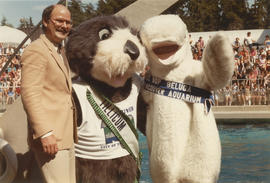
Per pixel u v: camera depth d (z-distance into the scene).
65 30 3.21
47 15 3.18
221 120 11.58
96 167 3.25
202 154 3.27
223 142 8.16
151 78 3.50
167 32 3.23
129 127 3.37
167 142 3.32
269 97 13.53
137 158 3.46
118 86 3.26
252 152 6.97
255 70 14.04
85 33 3.25
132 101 3.42
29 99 2.97
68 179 3.16
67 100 3.15
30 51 3.03
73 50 3.24
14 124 4.23
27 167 4.12
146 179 5.20
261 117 11.26
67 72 3.19
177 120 3.33
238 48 15.95
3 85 15.07
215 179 3.35
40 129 2.93
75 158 3.32
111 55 3.05
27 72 3.01
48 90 3.10
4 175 3.84
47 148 2.96
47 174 3.15
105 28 3.28
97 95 3.32
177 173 3.36
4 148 3.80
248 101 13.39
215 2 40.31
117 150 3.31
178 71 3.37
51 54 3.12
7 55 16.69
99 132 3.27
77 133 3.25
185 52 3.40
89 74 3.29
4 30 17.41
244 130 9.84
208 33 17.66
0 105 14.43
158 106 3.38
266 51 15.00
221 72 3.11
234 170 5.66
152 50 3.32
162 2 5.19
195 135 3.31
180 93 3.35
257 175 5.32
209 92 3.38
